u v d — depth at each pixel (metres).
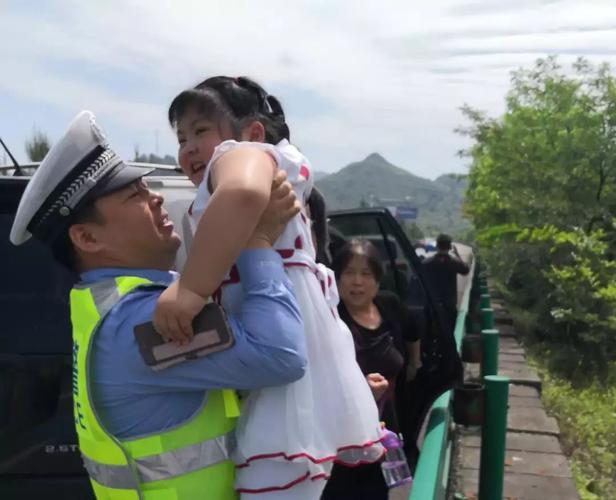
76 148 1.55
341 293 3.12
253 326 1.44
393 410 3.07
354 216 4.29
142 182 1.64
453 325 5.31
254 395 1.54
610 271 10.05
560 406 6.89
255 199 1.38
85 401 1.50
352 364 1.67
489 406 3.46
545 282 11.02
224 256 1.36
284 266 1.59
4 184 2.66
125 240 1.60
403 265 4.21
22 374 2.60
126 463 1.46
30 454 2.55
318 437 1.56
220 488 1.51
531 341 10.44
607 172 11.91
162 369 1.42
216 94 1.72
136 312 1.48
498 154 13.97
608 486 5.21
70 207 1.56
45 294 2.64
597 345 9.60
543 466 5.08
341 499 2.73
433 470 2.21
